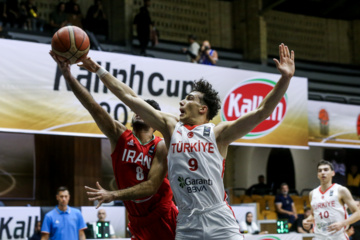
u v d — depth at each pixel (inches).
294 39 856.3
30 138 561.9
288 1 845.8
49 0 656.4
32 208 357.1
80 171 507.8
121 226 383.6
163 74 444.5
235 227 151.6
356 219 305.7
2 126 377.7
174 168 151.1
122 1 668.1
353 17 914.1
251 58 778.2
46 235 318.0
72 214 326.0
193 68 457.4
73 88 165.8
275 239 346.3
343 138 564.1
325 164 329.1
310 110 547.8
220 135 151.3
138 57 433.7
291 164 790.5
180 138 151.9
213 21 794.2
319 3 870.4
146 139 174.7
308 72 795.4
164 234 178.7
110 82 161.8
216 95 160.9
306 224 339.0
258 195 626.5
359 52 906.7
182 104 158.6
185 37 768.3
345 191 322.3
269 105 146.8
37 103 391.9
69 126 401.7
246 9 792.3
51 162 557.3
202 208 148.2
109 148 603.8
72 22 581.3
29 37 547.5
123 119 421.4
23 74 388.5
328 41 892.0
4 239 344.8
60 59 161.3
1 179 544.7
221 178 151.1
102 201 151.8
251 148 755.4
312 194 337.4
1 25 551.5
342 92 778.8
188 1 776.9
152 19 741.9
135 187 161.9
